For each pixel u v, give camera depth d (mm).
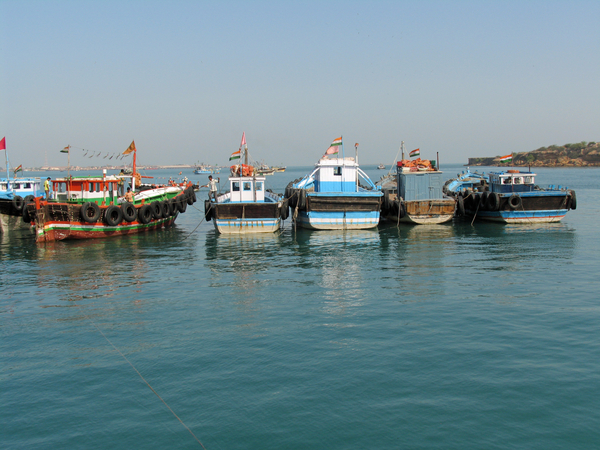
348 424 10906
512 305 18781
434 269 25453
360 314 18078
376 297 20312
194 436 10617
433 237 36281
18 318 18359
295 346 15125
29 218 39375
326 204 38688
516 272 24312
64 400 12180
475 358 13961
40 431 10906
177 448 10250
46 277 24984
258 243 34969
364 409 11461
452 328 16375
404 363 13742
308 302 19797
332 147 40188
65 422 11234
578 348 14477
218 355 14570
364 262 27688
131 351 15023
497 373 13016
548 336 15469
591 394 11828
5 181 43438
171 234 40438
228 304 19734
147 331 16719
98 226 37375
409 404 11617
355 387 12461
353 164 40188
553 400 11617
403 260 28000
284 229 41688
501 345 14828
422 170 44000
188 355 14625
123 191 42594
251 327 16906
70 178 37750
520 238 35031
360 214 39500
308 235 37875
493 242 33562
